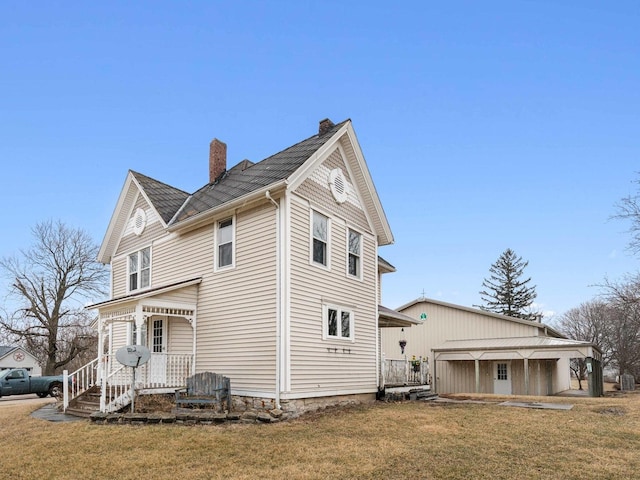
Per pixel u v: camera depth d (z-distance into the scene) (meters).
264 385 11.83
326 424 10.35
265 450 8.01
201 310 13.91
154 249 16.38
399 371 18.02
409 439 8.88
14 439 9.42
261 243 12.61
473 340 25.88
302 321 12.34
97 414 10.91
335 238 14.34
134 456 7.71
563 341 23.91
